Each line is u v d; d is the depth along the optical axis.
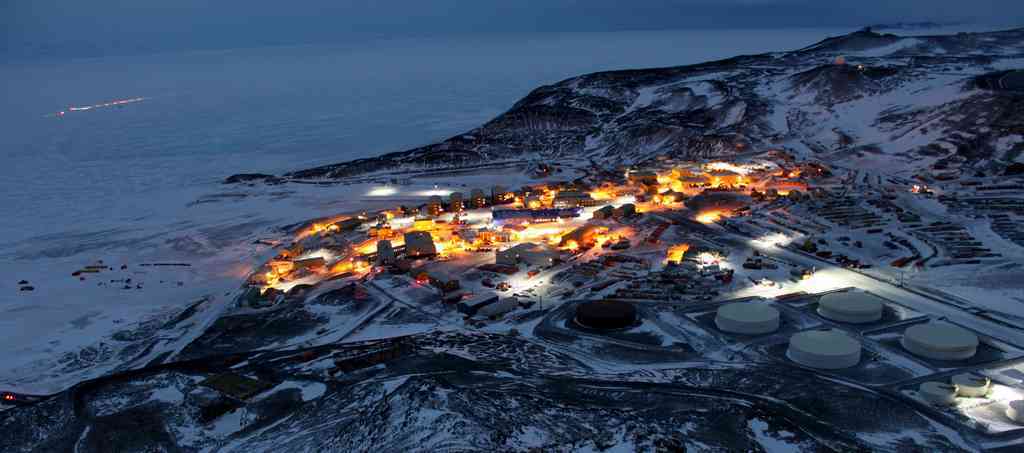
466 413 49.19
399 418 49.38
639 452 43.16
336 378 60.91
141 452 50.44
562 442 45.06
